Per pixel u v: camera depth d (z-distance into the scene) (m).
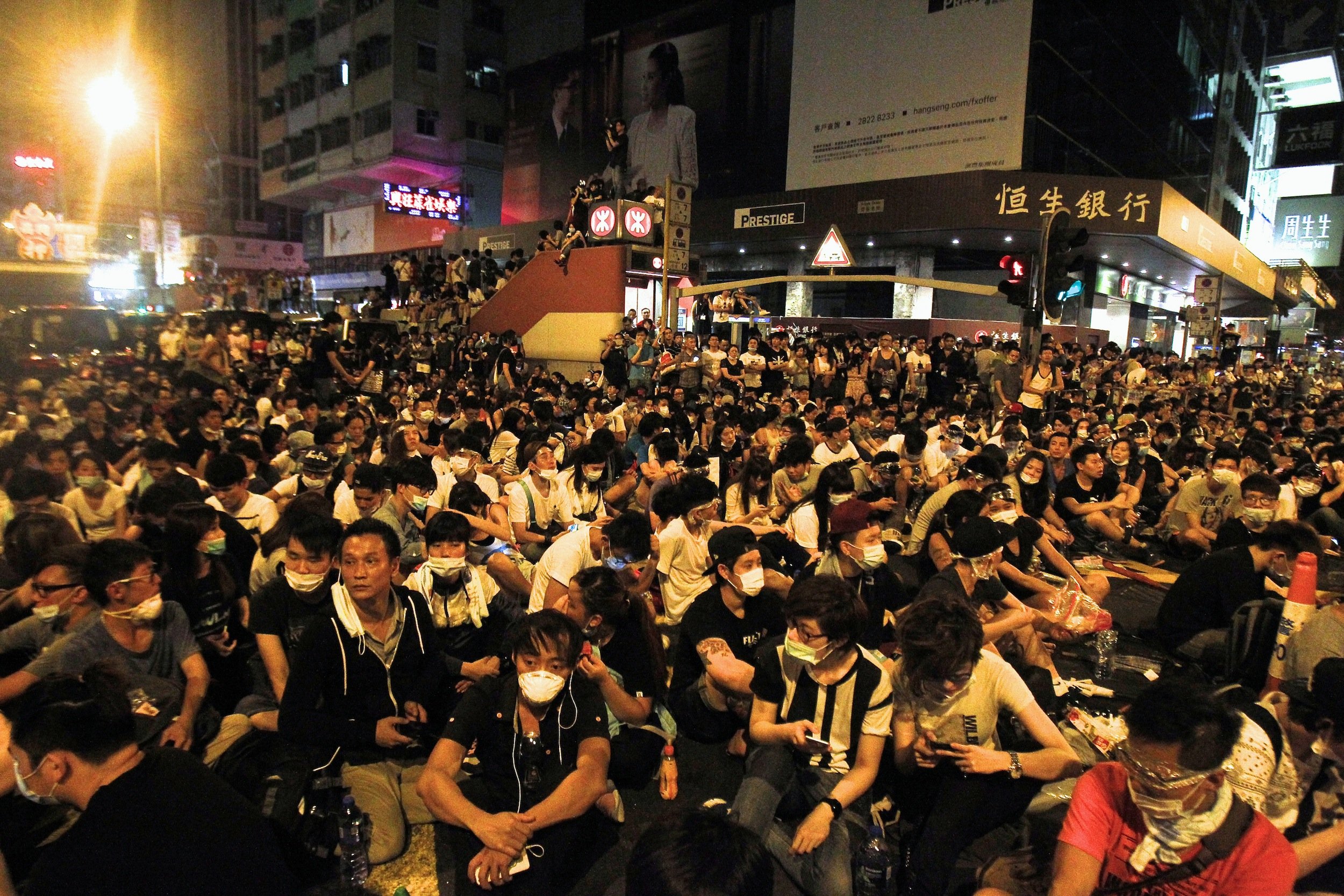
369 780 3.51
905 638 3.06
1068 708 4.21
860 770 3.23
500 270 25.30
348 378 15.77
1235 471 7.58
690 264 23.38
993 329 26.17
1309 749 2.80
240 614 4.29
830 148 27.77
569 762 3.27
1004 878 2.96
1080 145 26.61
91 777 2.15
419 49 43.47
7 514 5.61
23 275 23.44
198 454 6.71
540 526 6.28
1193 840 2.11
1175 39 33.69
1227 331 30.14
